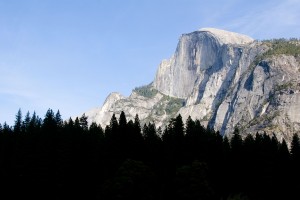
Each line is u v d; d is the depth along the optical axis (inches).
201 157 5920.3
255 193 5718.5
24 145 5255.9
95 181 5477.4
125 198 4677.7
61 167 5221.5
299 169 5915.4
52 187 5118.1
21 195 5088.6
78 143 5698.8
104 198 4773.6
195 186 4884.4
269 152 5935.0
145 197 4837.6
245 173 5930.1
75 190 5364.2
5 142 5541.3
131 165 4936.0
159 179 5659.5
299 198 5748.0
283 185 5807.1
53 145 5349.4
